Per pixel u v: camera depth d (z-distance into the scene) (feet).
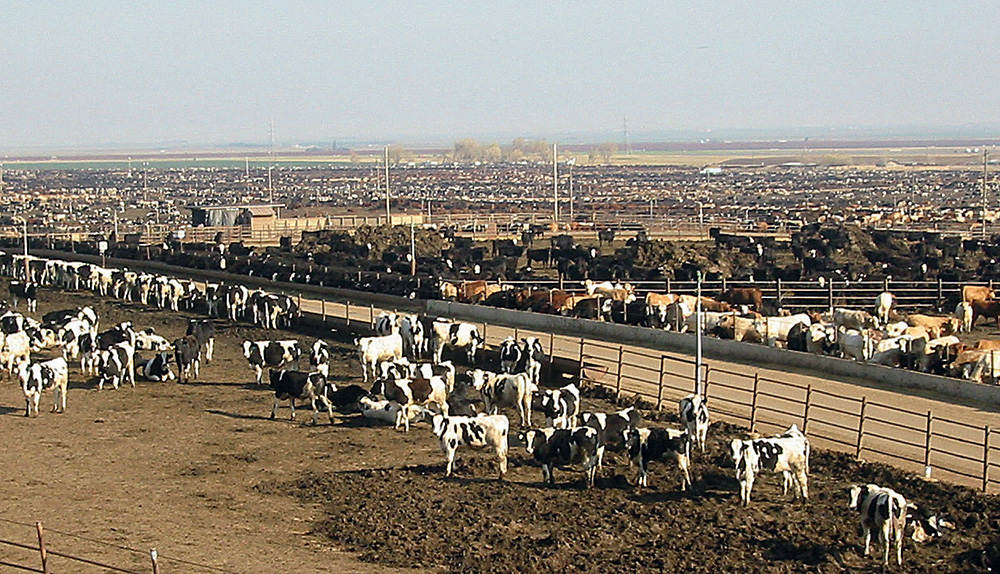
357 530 85.92
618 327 166.30
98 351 142.92
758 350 146.41
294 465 105.50
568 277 235.81
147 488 98.37
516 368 139.64
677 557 79.66
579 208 506.48
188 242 325.62
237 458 108.06
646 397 127.54
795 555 79.82
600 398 128.16
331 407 123.95
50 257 299.58
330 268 239.71
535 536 84.48
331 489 97.30
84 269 236.63
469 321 186.60
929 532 82.69
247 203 588.09
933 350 138.10
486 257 278.67
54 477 101.65
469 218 437.58
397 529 85.81
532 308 188.34
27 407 127.44
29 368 125.29
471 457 106.63
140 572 75.61
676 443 93.71
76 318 176.86
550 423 110.22
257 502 94.22
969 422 111.86
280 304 188.14
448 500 93.50
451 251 278.67
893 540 79.71
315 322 186.60
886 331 155.94
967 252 284.20
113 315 206.28
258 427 120.06
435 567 78.13
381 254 280.92
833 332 149.18
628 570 77.25
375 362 142.51
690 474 97.96
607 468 100.58
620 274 231.30
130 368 140.87
